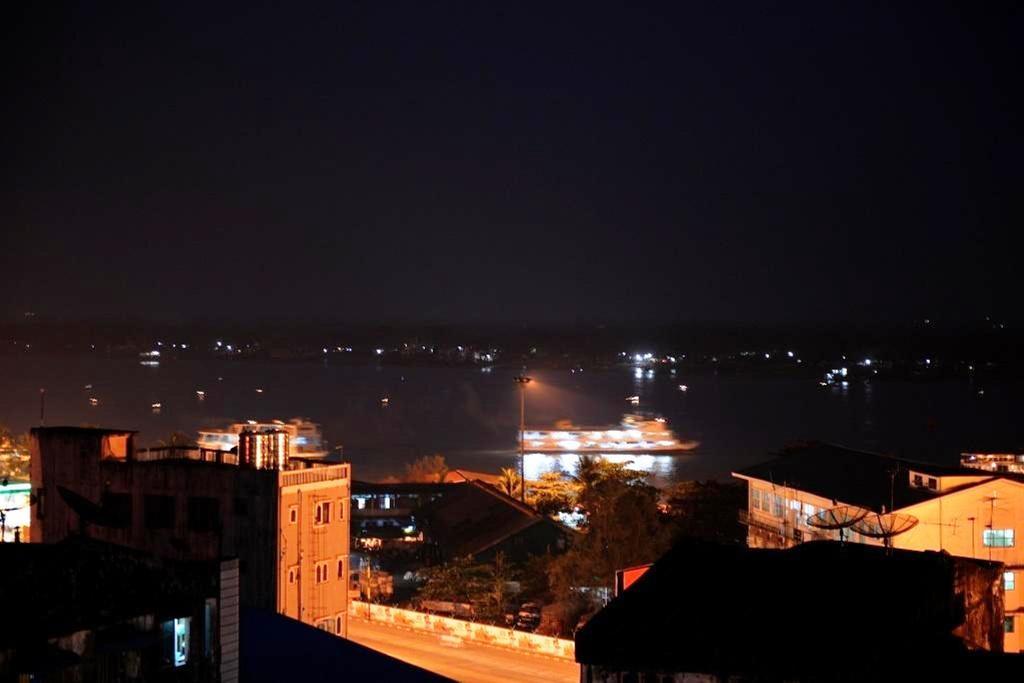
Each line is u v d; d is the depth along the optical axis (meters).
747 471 96.12
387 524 134.00
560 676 70.94
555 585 95.56
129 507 72.31
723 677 38.44
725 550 48.16
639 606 42.44
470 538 117.06
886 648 39.06
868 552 48.47
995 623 50.47
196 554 70.19
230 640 39.22
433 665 73.44
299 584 70.25
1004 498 74.19
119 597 36.41
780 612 41.34
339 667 51.59
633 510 103.25
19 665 32.69
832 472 89.00
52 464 74.50
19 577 36.09
